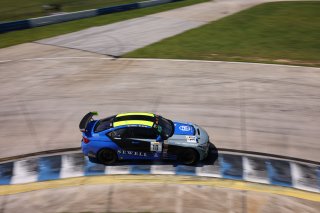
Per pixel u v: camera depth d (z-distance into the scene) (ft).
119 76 98.94
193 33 146.82
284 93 87.61
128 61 111.75
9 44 131.75
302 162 60.85
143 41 134.62
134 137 57.31
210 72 101.50
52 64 109.29
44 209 49.29
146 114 61.11
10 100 84.89
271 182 55.26
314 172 58.03
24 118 76.43
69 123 74.13
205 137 60.08
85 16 175.94
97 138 57.82
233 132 70.03
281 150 64.23
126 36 141.69
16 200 51.19
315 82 94.38
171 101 83.15
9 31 149.69
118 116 60.80
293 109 79.56
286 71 102.53
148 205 49.67
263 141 67.05
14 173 57.77
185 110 78.79
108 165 59.21
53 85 93.25
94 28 155.22
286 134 69.62
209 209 48.96
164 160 60.03
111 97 85.66
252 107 80.43
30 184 54.90
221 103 82.23
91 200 50.83
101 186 53.93
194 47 126.82
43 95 87.35
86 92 88.58
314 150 64.44
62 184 54.70
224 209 49.01
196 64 108.47
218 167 58.75
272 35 145.28
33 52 121.49
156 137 57.36
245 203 50.29
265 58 114.83
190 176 56.18
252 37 142.10
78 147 65.36
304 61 111.75
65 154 63.10
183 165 58.95
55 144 66.39
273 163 60.23
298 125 72.95
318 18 175.94
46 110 79.71
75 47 126.93
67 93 88.22
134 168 58.29
